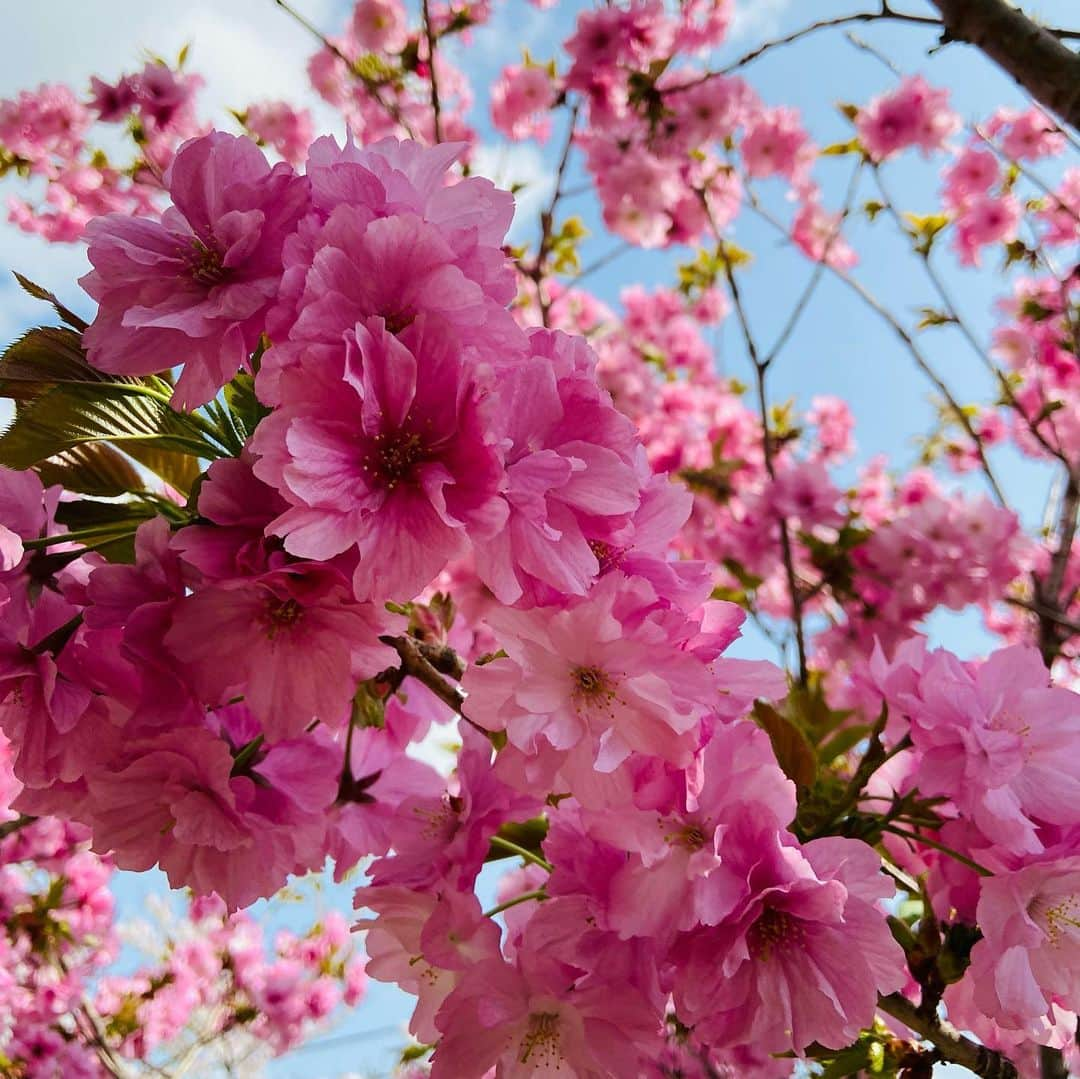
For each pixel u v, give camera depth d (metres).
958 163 1.06
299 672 0.27
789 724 0.33
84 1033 1.09
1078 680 0.90
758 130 1.04
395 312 0.26
